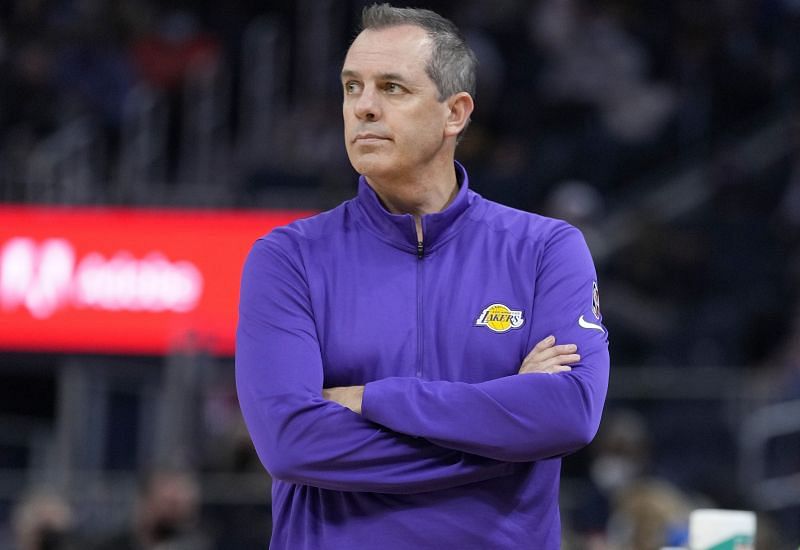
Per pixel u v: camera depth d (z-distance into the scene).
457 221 8.09
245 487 22.12
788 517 22.64
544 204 34.25
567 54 39.56
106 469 26.89
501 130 37.94
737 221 35.78
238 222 30.17
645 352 30.25
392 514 7.52
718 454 23.75
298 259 8.01
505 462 7.54
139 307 29.81
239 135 39.38
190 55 39.62
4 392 29.72
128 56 39.22
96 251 30.12
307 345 7.80
